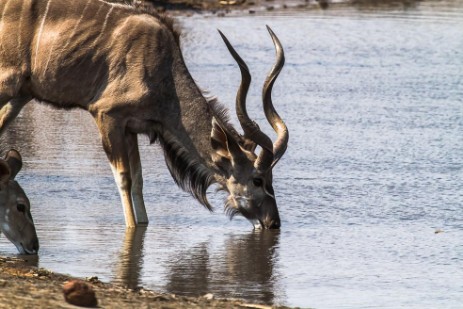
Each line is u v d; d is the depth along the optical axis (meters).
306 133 50.25
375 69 66.69
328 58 69.88
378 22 85.25
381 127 51.62
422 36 79.19
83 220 36.22
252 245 33.88
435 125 52.25
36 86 36.97
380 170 43.84
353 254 32.75
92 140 49.03
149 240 34.16
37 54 36.56
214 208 39.22
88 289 23.45
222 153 36.59
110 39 36.41
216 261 31.83
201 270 30.69
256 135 36.16
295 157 45.81
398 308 27.31
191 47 70.81
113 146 36.41
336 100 57.72
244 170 36.50
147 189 41.25
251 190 36.41
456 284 29.75
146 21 36.59
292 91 59.72
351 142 48.56
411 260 32.31
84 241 33.50
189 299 26.33
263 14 86.62
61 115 54.84
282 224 36.72
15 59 36.72
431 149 47.47
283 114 54.06
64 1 36.78
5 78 36.62
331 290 28.94
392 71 66.06
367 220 37.00
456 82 63.06
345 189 40.94
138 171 36.81
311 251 33.31
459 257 32.59
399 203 39.19
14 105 37.62
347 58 70.19
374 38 77.81
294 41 75.06
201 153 36.91
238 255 32.53
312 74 64.69
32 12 36.66
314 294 28.52
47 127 51.66
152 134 37.25
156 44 36.38
